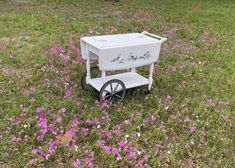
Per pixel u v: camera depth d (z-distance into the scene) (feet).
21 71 17.67
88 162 10.64
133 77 16.53
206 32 30.14
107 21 32.14
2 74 16.94
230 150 12.24
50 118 12.97
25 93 14.90
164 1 51.16
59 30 27.14
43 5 40.57
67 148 11.25
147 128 13.14
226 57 23.31
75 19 32.48
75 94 15.35
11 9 36.11
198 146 12.13
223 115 14.64
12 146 11.06
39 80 16.76
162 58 21.98
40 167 10.39
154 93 16.40
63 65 18.99
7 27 27.04
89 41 14.10
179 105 15.34
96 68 17.37
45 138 11.69
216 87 17.93
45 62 19.15
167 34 29.07
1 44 22.04
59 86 16.19
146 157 10.99
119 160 10.94
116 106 14.55
